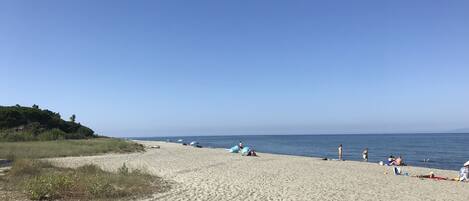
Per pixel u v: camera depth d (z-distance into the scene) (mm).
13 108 61156
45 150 34781
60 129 65625
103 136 76750
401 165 38031
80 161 29688
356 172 28391
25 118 60906
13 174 17453
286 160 38750
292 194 17094
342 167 33156
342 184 21062
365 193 18234
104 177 16875
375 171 30625
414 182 23781
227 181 20641
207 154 44906
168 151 49344
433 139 156250
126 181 16906
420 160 53031
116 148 43562
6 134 50031
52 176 15031
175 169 26547
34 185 13789
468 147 87938
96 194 14148
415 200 17000
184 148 60438
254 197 16016
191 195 15828
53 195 13555
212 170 26500
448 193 19578
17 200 12984
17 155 28500
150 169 25984
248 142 138875
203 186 18453
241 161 35219
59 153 34219
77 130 70062
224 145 107250
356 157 59625
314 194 17297
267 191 17656
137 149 47219
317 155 63156
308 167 31094
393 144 108438
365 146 97812
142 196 14805
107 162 30047
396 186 21344
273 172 26188
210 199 15203
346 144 113688
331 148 89188
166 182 19047
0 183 15656
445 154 65000
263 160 37500
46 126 63062
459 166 44906
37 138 52656
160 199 14570
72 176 15695
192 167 28266
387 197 17422
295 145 108750
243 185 19297
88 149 39500
